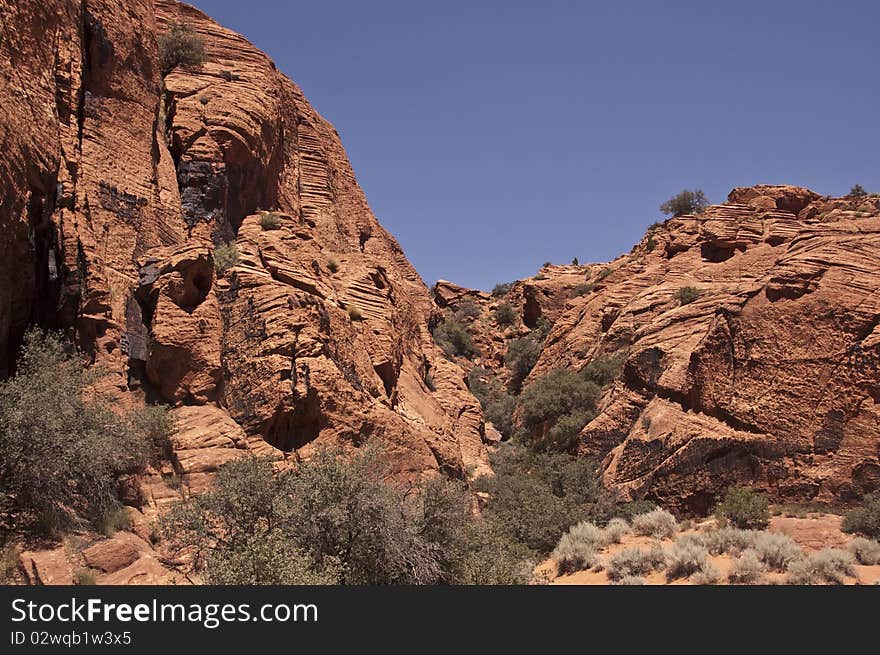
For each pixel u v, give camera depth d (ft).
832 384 105.50
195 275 70.85
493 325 238.07
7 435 47.09
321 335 72.69
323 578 43.11
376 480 54.70
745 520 89.61
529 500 92.99
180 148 87.66
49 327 63.82
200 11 111.55
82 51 74.84
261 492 49.55
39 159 62.18
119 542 46.93
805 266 113.50
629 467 109.19
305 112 138.62
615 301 160.45
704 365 111.24
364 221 147.13
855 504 98.58
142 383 65.67
